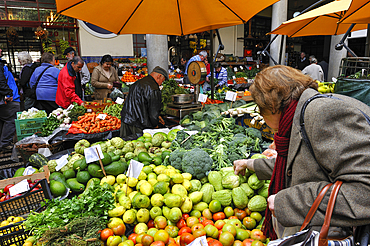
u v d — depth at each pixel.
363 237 0.89
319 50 15.72
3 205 1.75
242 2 2.90
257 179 1.77
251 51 14.53
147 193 1.76
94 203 1.62
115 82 5.85
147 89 3.49
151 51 6.49
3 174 2.42
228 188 1.85
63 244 1.42
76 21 10.45
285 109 1.06
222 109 3.81
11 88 4.64
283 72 1.05
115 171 2.03
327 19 4.01
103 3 2.73
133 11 3.02
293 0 15.09
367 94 2.73
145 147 2.54
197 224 1.63
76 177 2.07
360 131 0.84
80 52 10.70
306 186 0.96
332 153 0.85
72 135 3.33
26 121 3.75
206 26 3.78
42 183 1.86
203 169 1.96
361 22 3.08
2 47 10.38
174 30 3.51
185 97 3.90
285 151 1.13
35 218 1.58
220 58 9.94
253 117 3.26
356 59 3.10
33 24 9.96
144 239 1.52
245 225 1.72
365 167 0.81
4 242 1.57
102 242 1.57
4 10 9.93
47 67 4.62
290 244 0.90
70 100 4.39
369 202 0.80
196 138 2.59
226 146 2.40
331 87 3.99
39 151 3.08
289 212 0.98
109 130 3.55
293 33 4.39
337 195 0.85
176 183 1.85
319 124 0.88
